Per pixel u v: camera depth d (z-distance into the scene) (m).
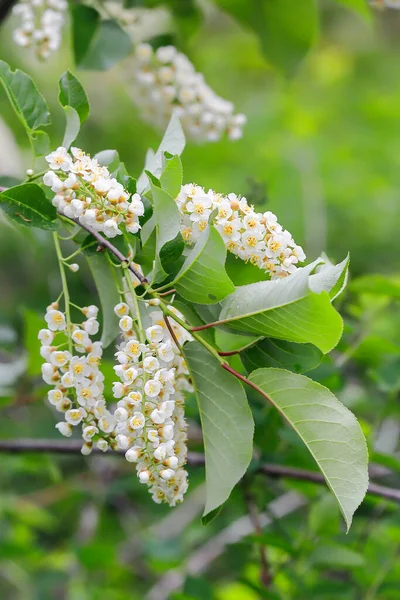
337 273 0.68
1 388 0.99
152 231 0.70
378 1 1.16
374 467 0.97
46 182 0.69
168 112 1.00
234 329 0.71
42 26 0.96
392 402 0.98
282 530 0.92
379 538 1.02
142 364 0.68
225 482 0.68
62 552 1.36
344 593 0.93
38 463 1.07
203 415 0.70
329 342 0.68
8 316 1.53
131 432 0.68
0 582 1.40
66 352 0.70
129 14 1.08
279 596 0.89
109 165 0.73
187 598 0.94
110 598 1.20
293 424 0.69
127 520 1.39
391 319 1.19
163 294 0.70
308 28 1.19
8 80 0.75
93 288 1.43
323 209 1.49
